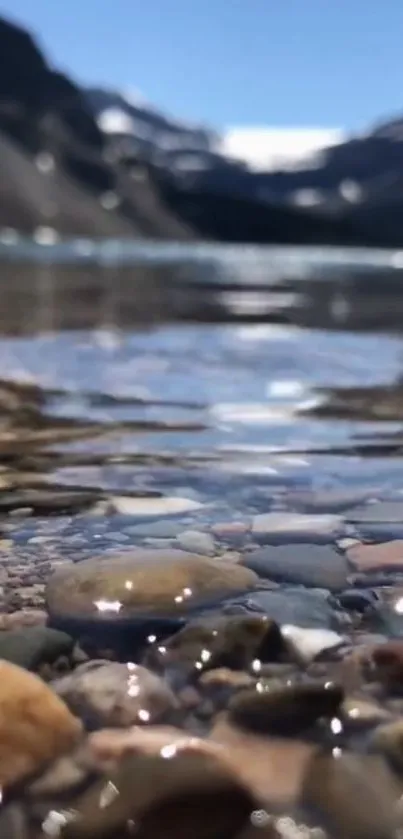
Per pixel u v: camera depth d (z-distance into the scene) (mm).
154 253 63406
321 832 775
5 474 2391
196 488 2252
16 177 133625
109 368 4875
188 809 798
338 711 999
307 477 2387
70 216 134625
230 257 66875
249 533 1814
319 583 1488
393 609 1355
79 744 914
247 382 4430
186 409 3572
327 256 93000
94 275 20391
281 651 1185
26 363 4996
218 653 1162
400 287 19688
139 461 2578
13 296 11555
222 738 945
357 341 6945
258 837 771
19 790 837
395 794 831
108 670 1092
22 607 1358
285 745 929
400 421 3303
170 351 5941
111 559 1522
